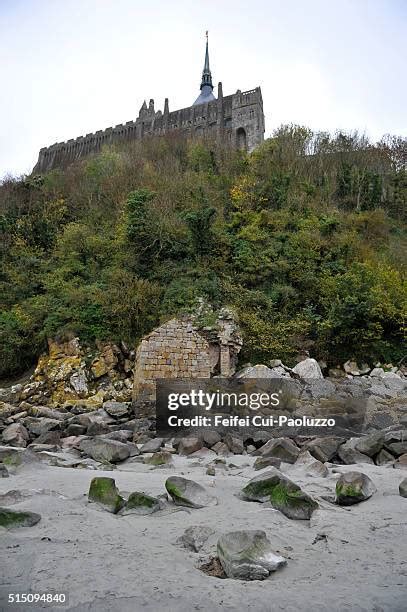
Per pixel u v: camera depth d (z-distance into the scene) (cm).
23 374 2089
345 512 490
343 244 2531
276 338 1925
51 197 3503
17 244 2872
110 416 1496
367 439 851
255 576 335
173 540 405
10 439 1085
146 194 2597
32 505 492
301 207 2953
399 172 4178
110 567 344
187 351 1627
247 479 638
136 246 2333
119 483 608
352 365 1947
